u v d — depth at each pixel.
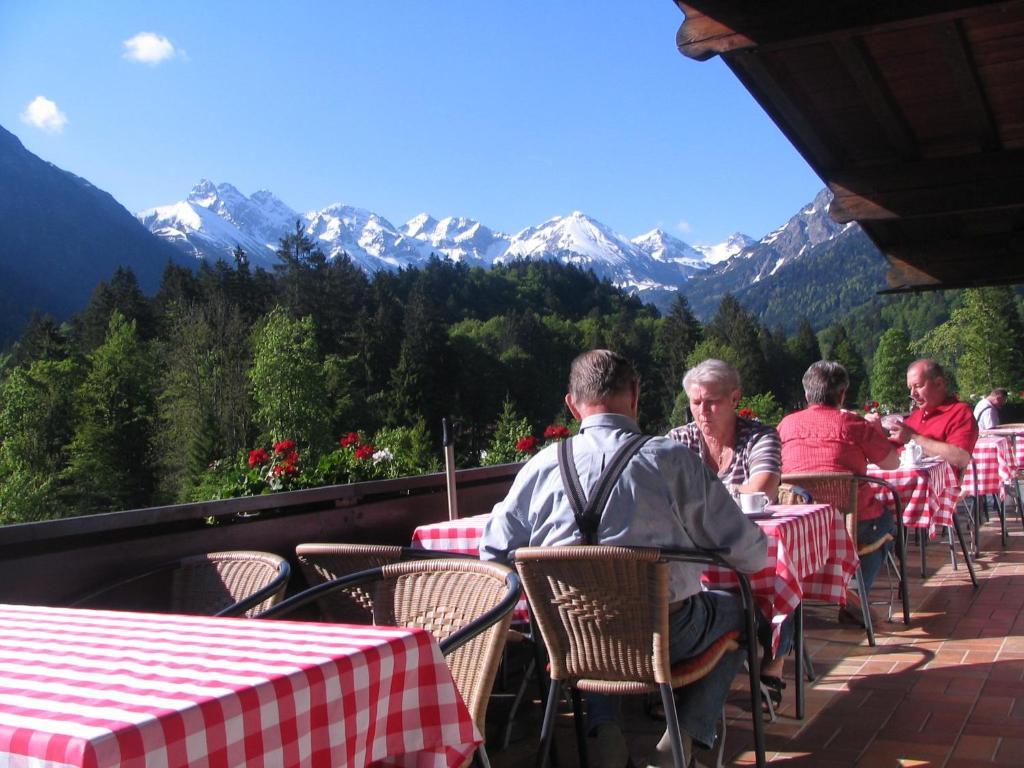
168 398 78.25
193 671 1.36
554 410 112.06
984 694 3.79
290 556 3.92
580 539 2.57
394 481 4.70
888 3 3.70
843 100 5.36
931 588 6.10
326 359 87.62
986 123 5.85
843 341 140.50
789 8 3.82
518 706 3.65
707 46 3.96
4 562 2.79
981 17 4.29
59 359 84.19
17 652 1.53
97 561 3.05
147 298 101.25
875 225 7.97
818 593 3.80
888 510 4.87
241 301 96.06
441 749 1.61
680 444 2.64
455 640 1.90
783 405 125.25
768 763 3.15
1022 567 6.70
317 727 1.35
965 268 8.63
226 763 1.21
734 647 2.75
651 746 3.33
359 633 1.61
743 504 3.48
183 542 3.38
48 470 73.44
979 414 12.57
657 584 2.43
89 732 1.09
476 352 105.88
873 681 4.05
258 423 77.31
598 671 2.54
